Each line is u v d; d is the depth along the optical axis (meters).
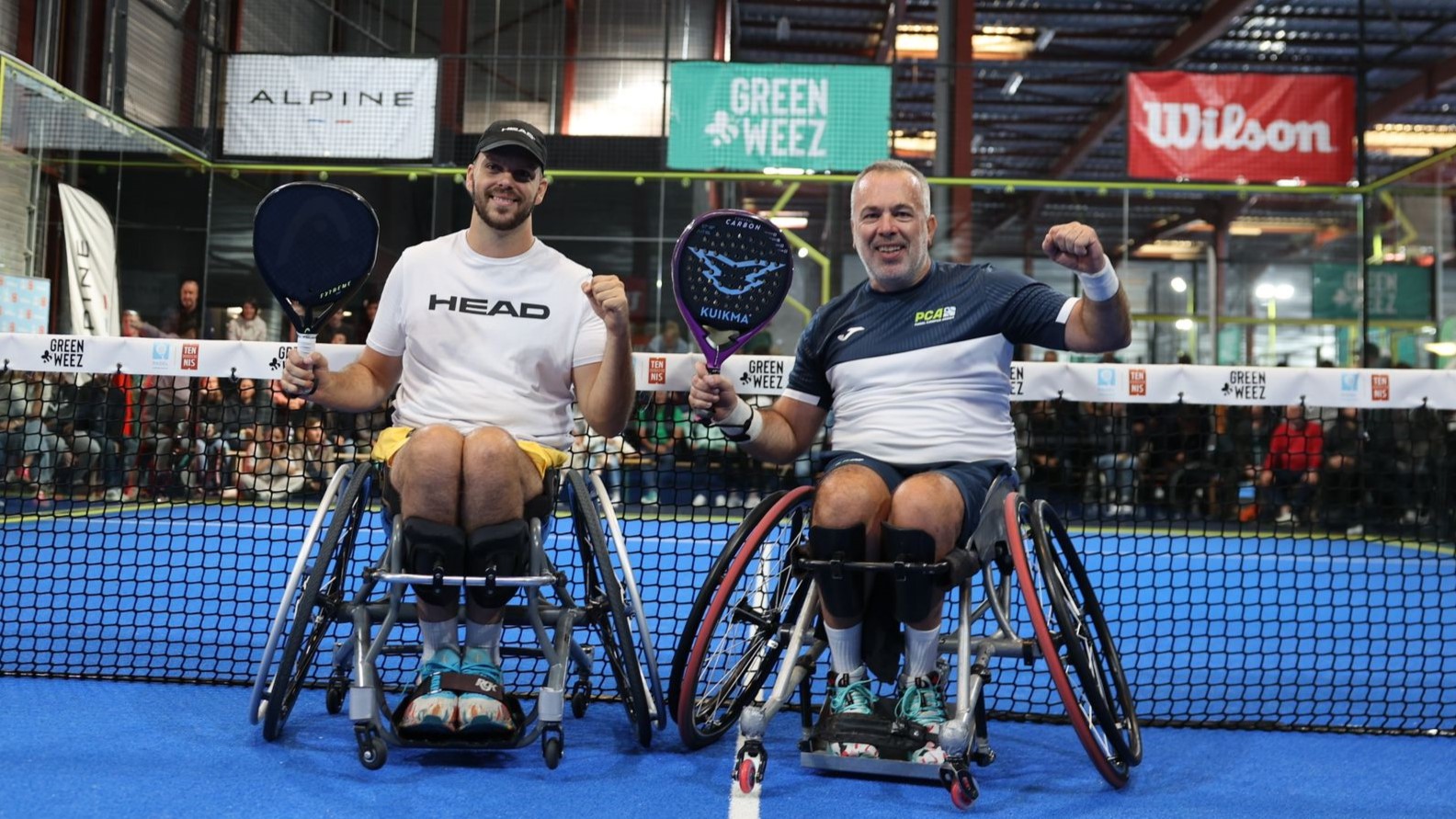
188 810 2.31
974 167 22.36
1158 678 4.07
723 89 9.85
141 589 5.12
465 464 2.65
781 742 3.08
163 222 9.90
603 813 2.39
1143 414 8.80
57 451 5.73
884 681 2.89
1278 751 3.09
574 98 10.81
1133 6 17.77
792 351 11.12
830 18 17.06
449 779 2.60
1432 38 17.95
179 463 7.99
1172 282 14.27
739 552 2.81
